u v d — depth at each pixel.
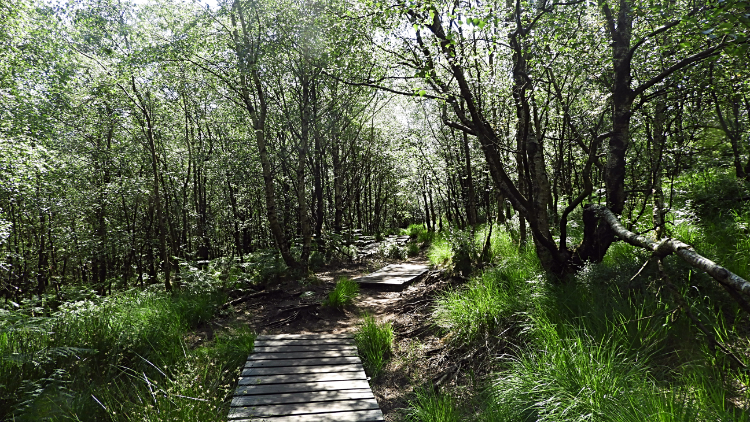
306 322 7.61
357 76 9.16
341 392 4.63
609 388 3.25
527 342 4.84
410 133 17.84
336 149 18.98
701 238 5.70
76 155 14.86
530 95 5.90
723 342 3.53
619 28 5.64
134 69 10.76
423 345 5.94
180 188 21.14
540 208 6.39
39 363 4.45
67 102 13.05
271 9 11.42
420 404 4.22
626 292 4.72
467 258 9.45
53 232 16.14
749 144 7.68
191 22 11.30
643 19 5.91
